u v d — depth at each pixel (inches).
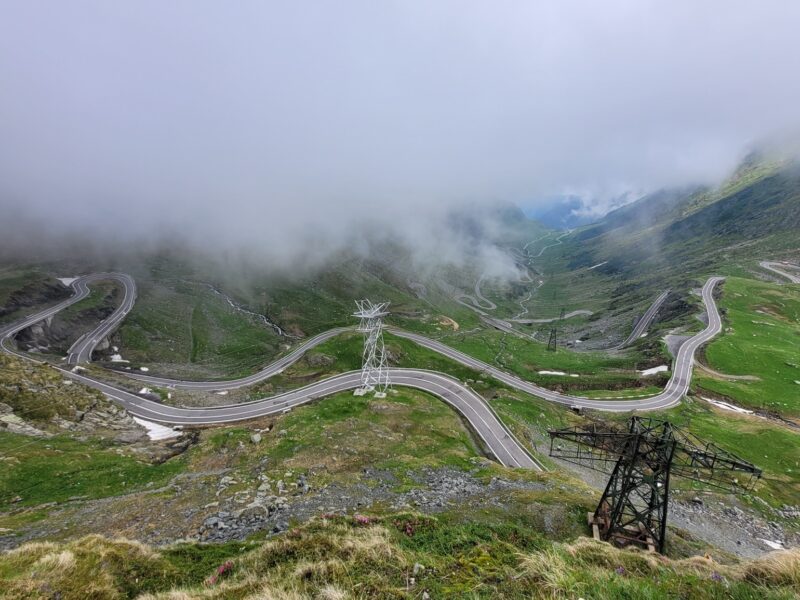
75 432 2888.8
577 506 1683.1
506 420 3772.1
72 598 719.7
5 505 1898.4
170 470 2506.2
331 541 818.2
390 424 3334.2
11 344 6102.4
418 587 621.3
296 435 2878.9
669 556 1441.9
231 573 804.0
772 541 2488.9
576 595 495.2
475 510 1626.5
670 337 6397.6
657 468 1492.4
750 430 3782.0
